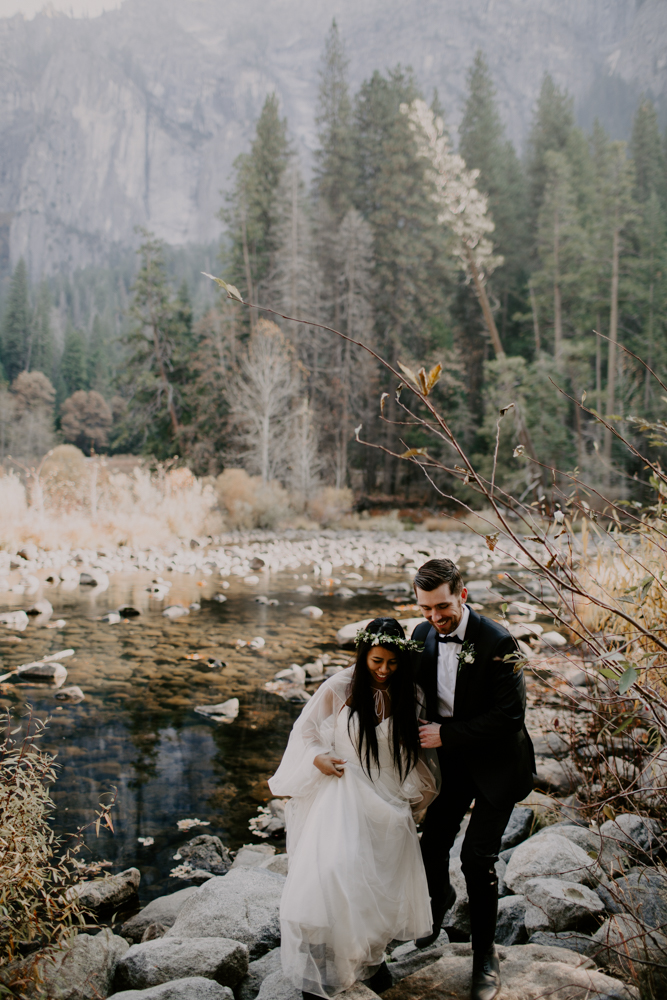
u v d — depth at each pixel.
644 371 30.16
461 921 2.85
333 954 2.22
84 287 158.25
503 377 27.11
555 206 32.72
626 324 33.91
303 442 27.53
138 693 6.35
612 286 31.52
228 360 32.84
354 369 33.38
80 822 4.04
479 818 2.42
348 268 33.94
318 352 34.38
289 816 2.61
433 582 2.40
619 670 2.53
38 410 54.88
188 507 21.09
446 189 27.44
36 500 17.02
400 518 30.20
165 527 19.45
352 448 34.19
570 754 4.44
